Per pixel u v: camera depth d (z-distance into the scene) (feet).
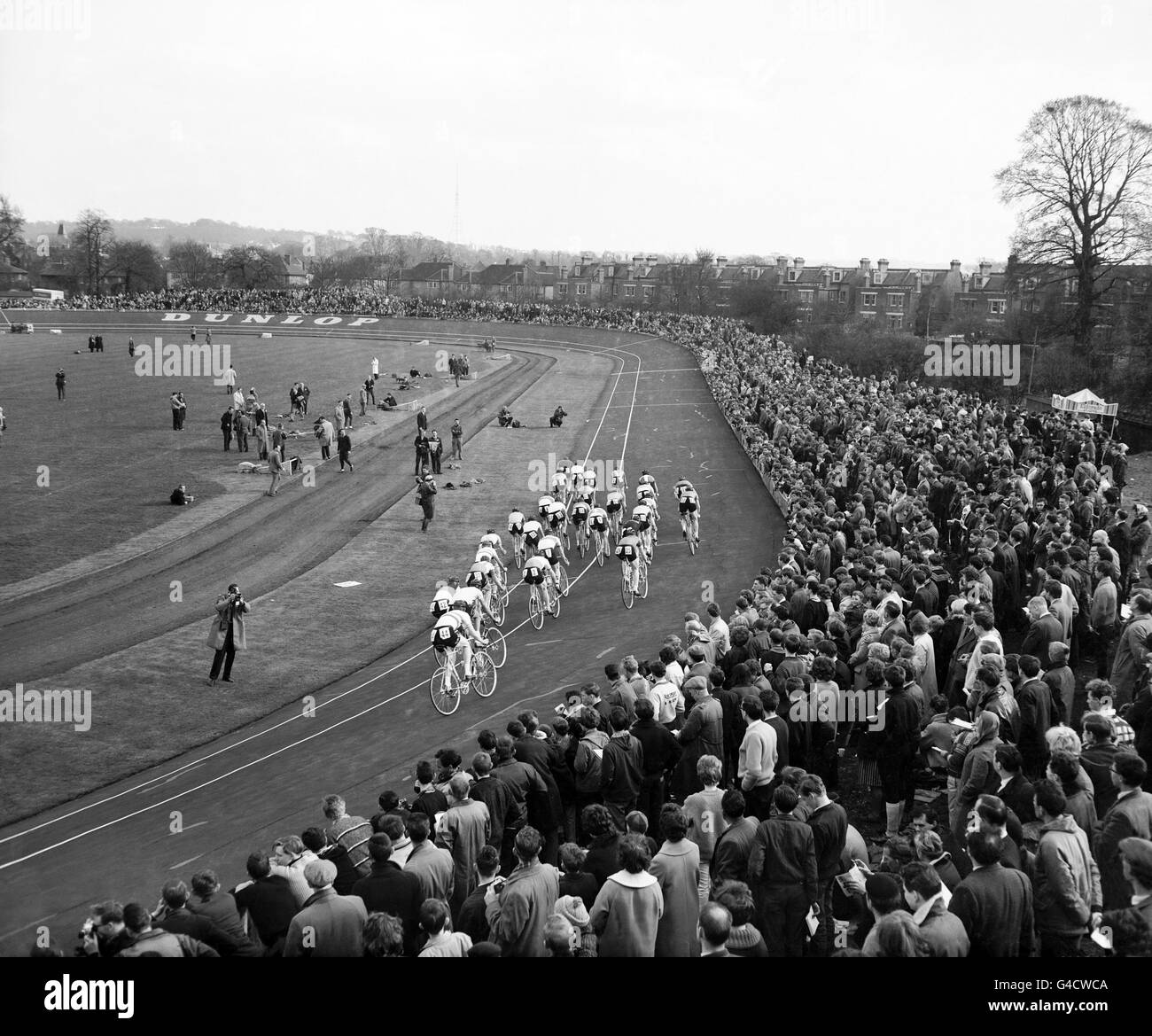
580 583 106.32
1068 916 30.48
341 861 36.52
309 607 99.66
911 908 29.17
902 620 53.72
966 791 37.99
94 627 92.02
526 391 263.08
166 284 627.87
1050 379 257.34
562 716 44.57
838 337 361.30
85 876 51.62
